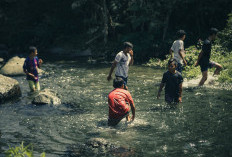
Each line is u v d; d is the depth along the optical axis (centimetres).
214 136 521
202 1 1773
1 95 816
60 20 2138
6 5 2120
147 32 1709
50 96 805
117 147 488
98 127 592
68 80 1091
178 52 930
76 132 571
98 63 1495
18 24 2117
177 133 542
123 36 1744
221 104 706
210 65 934
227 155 446
